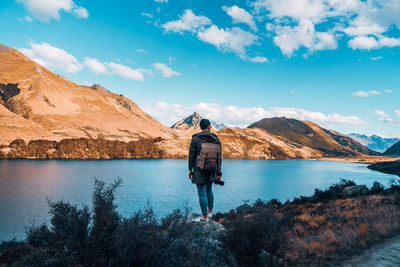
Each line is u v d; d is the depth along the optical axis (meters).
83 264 3.26
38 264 3.54
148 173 124.44
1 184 79.31
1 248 20.08
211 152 4.22
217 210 48.50
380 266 3.93
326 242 5.28
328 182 101.81
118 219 3.58
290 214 12.34
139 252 3.37
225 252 3.92
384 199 13.14
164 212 43.88
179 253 3.57
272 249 4.17
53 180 91.06
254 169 172.25
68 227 3.35
